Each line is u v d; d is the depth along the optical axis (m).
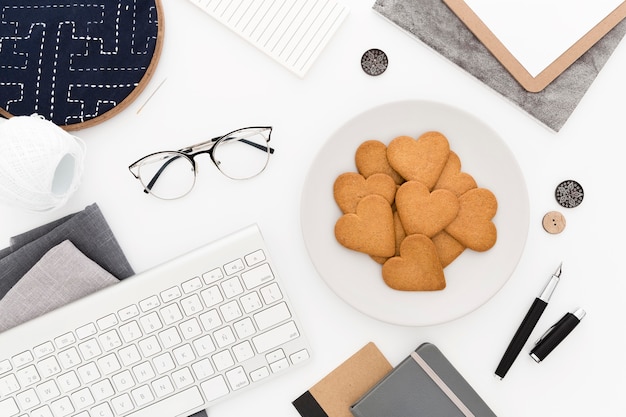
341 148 0.66
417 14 0.67
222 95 0.67
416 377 0.65
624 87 0.67
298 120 0.67
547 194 0.67
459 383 0.65
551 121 0.67
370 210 0.65
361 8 0.67
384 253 0.65
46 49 0.66
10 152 0.59
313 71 0.67
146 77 0.66
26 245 0.65
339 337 0.67
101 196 0.67
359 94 0.67
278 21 0.67
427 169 0.65
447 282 0.66
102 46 0.66
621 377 0.68
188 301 0.65
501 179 0.65
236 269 0.65
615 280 0.67
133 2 0.66
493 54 0.66
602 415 0.67
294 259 0.67
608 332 0.67
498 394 0.67
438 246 0.66
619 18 0.66
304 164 0.67
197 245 0.67
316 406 0.67
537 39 0.66
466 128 0.65
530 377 0.67
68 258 0.65
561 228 0.67
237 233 0.65
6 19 0.66
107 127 0.67
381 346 0.67
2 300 0.65
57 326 0.65
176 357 0.66
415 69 0.67
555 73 0.66
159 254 0.67
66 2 0.66
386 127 0.66
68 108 0.66
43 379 0.65
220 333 0.66
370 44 0.67
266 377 0.66
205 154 0.67
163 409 0.66
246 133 0.67
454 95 0.67
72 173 0.65
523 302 0.67
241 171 0.67
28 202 0.62
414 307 0.66
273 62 0.67
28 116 0.64
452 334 0.67
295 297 0.67
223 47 0.67
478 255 0.66
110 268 0.66
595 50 0.66
